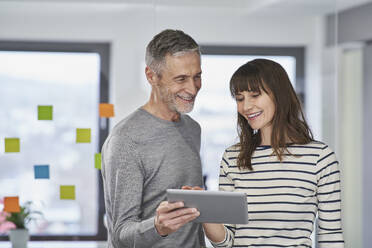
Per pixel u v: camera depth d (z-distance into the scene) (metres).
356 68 3.66
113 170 1.90
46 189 2.95
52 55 2.98
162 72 1.93
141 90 3.00
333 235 1.91
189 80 1.93
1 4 2.95
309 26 3.11
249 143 2.04
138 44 3.00
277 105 1.99
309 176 1.93
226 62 3.05
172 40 1.92
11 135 2.95
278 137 1.98
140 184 1.90
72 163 2.97
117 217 1.87
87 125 2.99
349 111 3.72
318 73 3.10
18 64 2.96
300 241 1.90
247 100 1.99
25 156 2.95
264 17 3.09
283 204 1.92
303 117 2.05
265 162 1.99
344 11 3.42
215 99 3.02
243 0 3.07
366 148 3.79
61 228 2.95
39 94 2.97
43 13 2.97
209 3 3.05
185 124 2.11
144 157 1.93
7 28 2.96
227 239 2.01
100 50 3.00
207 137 2.98
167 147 1.98
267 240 1.92
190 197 1.68
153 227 1.73
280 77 2.01
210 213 1.70
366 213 3.80
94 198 2.97
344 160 3.81
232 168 2.05
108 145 1.96
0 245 2.91
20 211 2.92
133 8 3.00
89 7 2.99
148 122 1.98
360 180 3.83
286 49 3.09
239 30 3.06
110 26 2.99
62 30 2.98
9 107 2.96
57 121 2.97
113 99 2.98
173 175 1.97
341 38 3.43
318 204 1.97
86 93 2.99
